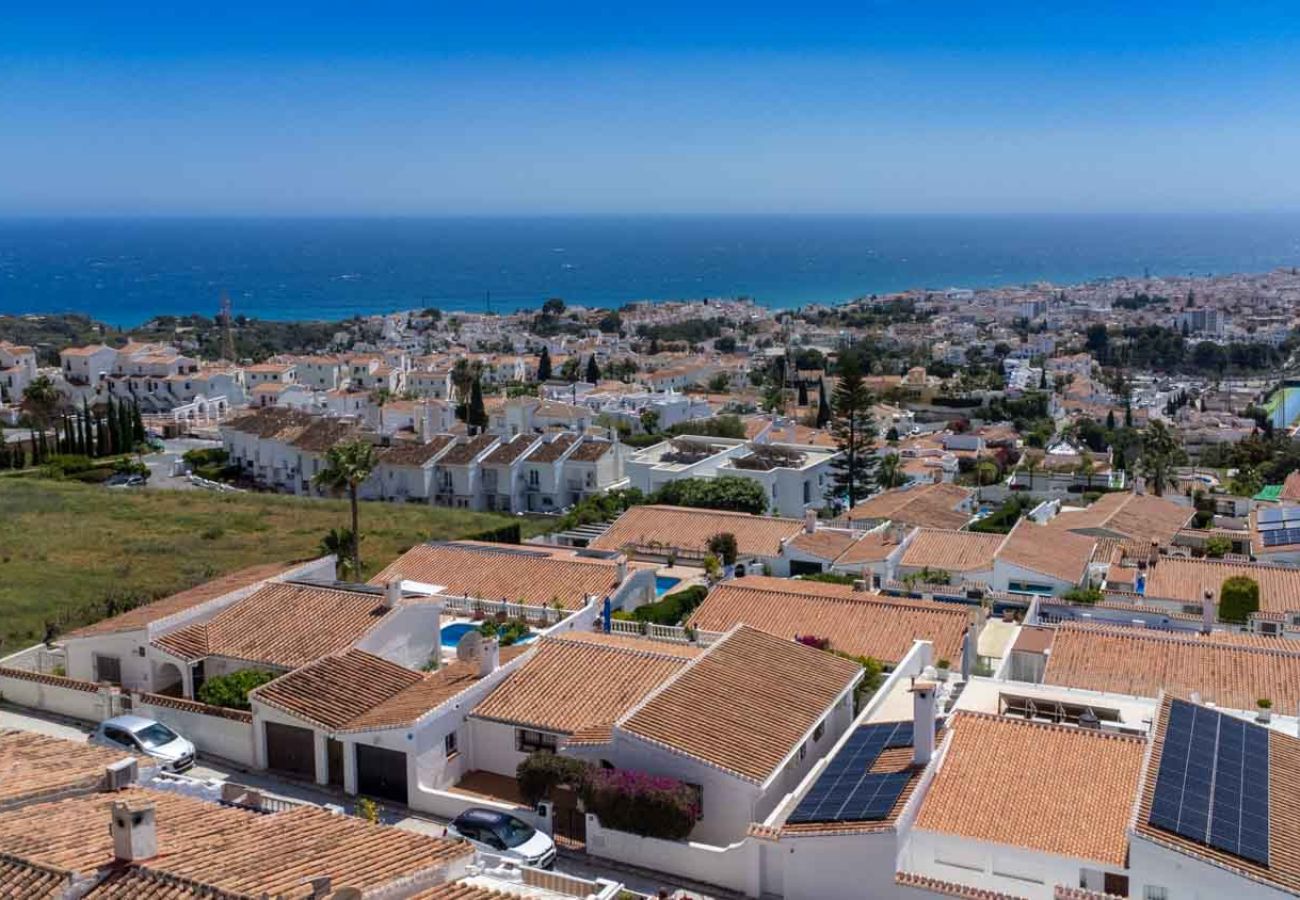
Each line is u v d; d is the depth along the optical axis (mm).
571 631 46906
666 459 99000
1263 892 26844
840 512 97938
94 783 30062
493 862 28922
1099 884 28688
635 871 32688
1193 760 32375
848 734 36562
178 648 44000
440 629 48625
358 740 36781
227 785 33625
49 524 83000
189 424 162375
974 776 32469
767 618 51844
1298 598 58000
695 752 34062
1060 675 45219
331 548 66938
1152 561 64000
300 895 22562
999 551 63688
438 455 116250
